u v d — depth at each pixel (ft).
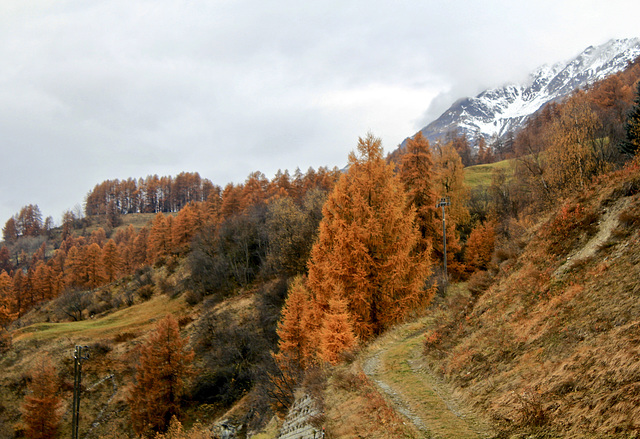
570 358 27.71
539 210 120.26
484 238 128.77
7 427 123.13
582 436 21.36
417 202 122.93
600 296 31.35
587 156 107.14
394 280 63.93
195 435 102.06
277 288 148.46
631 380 21.48
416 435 28.81
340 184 71.31
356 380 43.19
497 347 37.58
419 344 53.67
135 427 116.16
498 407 29.32
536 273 43.68
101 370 143.02
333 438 33.99
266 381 96.17
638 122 77.20
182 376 127.03
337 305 59.88
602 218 42.63
